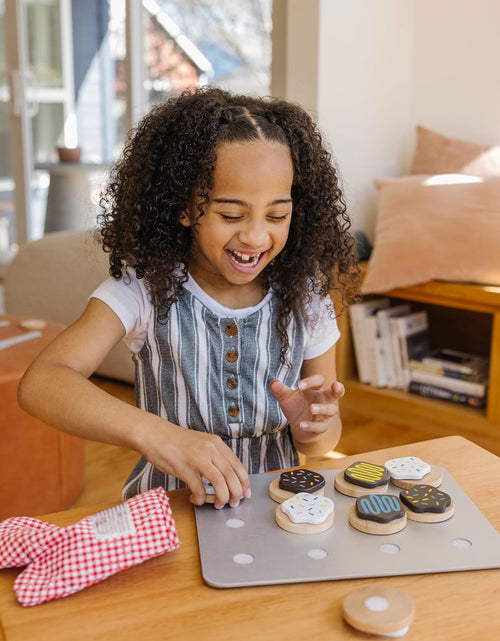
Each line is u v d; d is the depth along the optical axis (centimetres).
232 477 81
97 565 68
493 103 274
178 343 100
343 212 109
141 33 369
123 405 84
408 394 252
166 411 103
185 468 80
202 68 345
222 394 101
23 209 439
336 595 66
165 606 65
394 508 77
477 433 234
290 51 265
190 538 76
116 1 377
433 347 279
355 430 245
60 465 177
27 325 194
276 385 95
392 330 252
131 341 103
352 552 72
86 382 86
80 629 62
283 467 106
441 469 90
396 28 284
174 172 92
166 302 98
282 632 62
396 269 238
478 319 267
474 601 65
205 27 339
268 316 103
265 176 88
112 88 389
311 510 77
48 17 407
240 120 90
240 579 68
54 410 84
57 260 285
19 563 70
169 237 97
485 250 226
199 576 69
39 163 430
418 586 67
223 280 101
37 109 424
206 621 63
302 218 104
